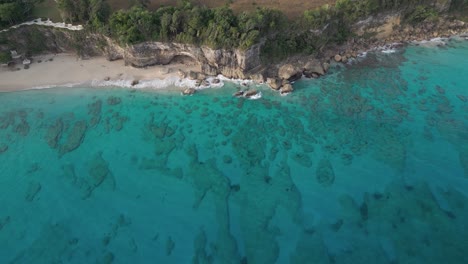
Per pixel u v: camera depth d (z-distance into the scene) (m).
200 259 37.75
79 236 40.25
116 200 43.59
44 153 49.34
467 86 56.28
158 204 43.03
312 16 59.12
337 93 56.62
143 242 39.44
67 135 51.72
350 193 42.84
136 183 45.38
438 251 36.88
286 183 44.44
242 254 37.91
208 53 58.50
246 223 40.69
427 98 54.53
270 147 48.97
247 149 48.97
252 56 57.62
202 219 41.31
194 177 45.78
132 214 42.09
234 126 52.34
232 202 42.84
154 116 54.47
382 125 50.75
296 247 38.28
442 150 46.72
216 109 55.25
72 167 47.53
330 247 38.09
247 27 54.91
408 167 45.03
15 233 40.66
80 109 55.78
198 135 51.31
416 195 42.03
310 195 42.97
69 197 44.09
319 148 48.31
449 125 50.00
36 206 43.22
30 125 53.28
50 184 45.59
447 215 39.97
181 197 43.62
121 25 58.06
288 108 54.69
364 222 39.97
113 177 46.16
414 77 58.62
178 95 57.88
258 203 42.56
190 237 39.72
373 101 54.72
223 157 48.12
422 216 40.00
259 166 46.69
